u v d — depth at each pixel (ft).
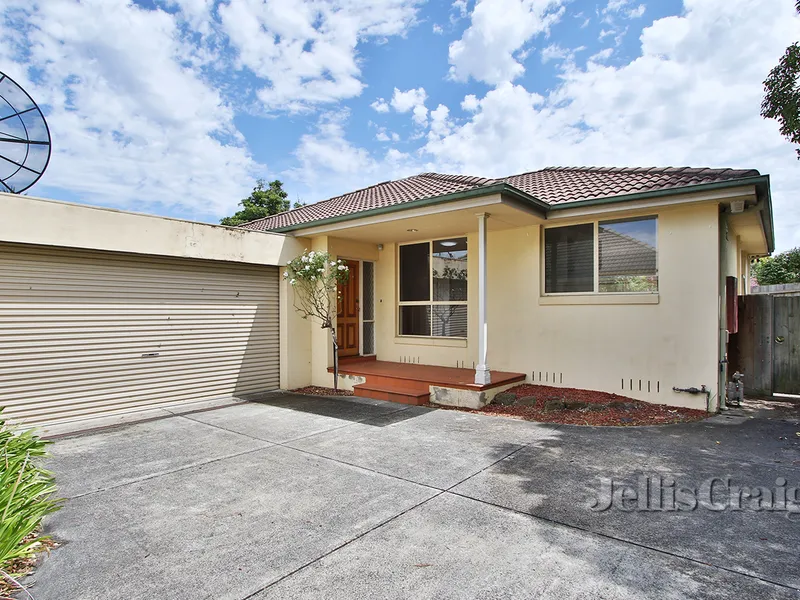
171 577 8.62
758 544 9.60
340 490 12.84
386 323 33.86
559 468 14.35
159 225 23.25
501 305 27.81
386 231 28.71
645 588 8.07
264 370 28.91
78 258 21.18
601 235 24.23
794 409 22.34
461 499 12.09
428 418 21.24
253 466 14.96
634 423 19.58
